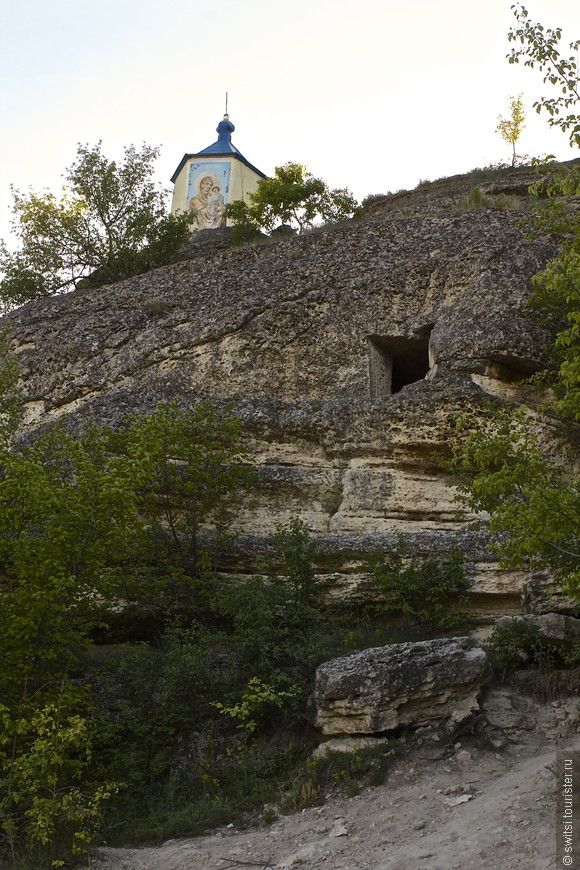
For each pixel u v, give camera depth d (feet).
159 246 91.20
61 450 45.68
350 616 47.83
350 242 70.44
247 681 41.47
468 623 46.96
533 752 37.09
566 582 35.91
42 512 38.93
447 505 53.11
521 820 30.45
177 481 51.03
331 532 53.93
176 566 49.83
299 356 64.34
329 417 56.29
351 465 55.47
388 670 38.17
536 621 43.50
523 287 59.26
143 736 40.50
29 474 39.58
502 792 33.19
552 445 55.16
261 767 38.27
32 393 70.03
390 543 49.32
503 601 47.16
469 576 47.14
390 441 54.65
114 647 48.24
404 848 30.45
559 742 37.35
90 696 42.06
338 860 30.50
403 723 38.06
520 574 46.42
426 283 64.23
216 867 31.27
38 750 34.14
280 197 94.99
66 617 40.98
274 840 32.86
